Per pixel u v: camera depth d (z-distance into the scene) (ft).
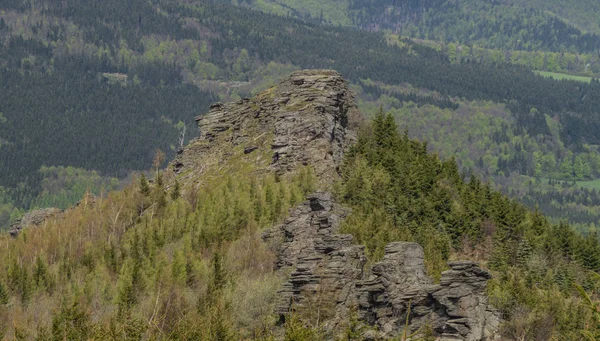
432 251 431.84
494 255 477.36
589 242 517.96
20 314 463.42
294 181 529.45
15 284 516.32
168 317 376.68
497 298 343.05
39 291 509.76
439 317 291.17
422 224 497.87
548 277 461.37
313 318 326.24
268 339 310.04
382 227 430.20
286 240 430.61
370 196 500.74
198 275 448.24
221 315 333.21
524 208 572.10
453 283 290.97
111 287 473.26
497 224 524.93
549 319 329.52
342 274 336.08
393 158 557.74
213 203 543.80
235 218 503.61
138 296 443.73
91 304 465.88
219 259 427.74
